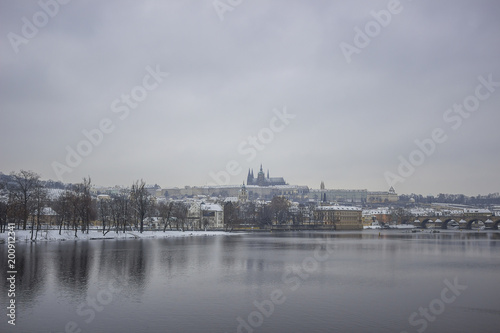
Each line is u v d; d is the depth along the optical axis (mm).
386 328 65125
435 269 122250
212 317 69938
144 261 133750
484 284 98188
